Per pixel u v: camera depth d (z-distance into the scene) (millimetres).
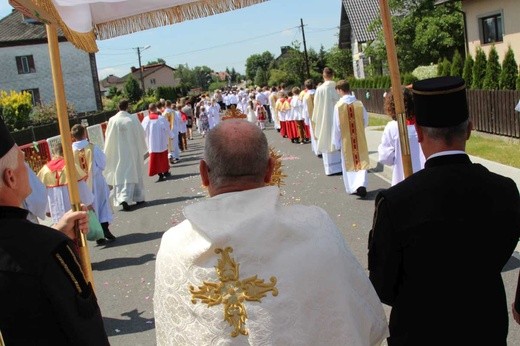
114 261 7934
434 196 2232
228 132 1966
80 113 44469
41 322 1869
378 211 2311
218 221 1854
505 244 2252
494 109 15484
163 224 9984
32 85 48969
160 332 1920
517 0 21328
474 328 2197
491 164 11227
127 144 11641
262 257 1811
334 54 52406
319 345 1812
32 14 2564
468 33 25078
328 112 12523
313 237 1875
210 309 1788
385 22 3119
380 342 2008
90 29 3443
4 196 1986
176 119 19375
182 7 3695
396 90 3133
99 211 9016
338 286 1851
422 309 2238
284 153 17531
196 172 16188
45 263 1882
